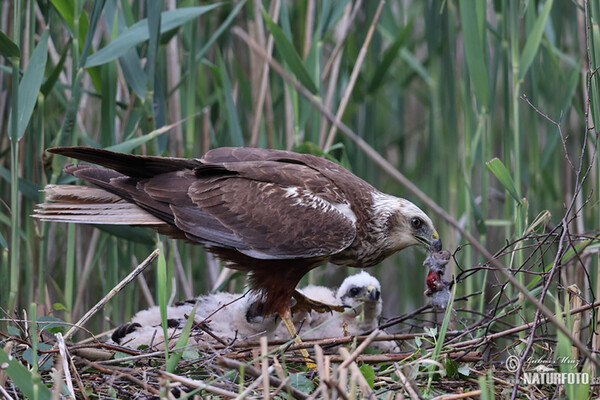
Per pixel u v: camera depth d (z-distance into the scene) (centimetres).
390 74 1609
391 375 802
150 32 994
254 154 982
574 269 1098
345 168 1097
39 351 764
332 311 1028
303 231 909
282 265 926
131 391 758
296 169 951
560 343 687
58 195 927
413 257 1498
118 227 1059
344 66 1303
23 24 1082
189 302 1036
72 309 1165
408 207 988
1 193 1220
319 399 699
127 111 1130
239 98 1334
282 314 930
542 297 757
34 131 1100
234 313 993
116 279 1138
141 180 929
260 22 1222
